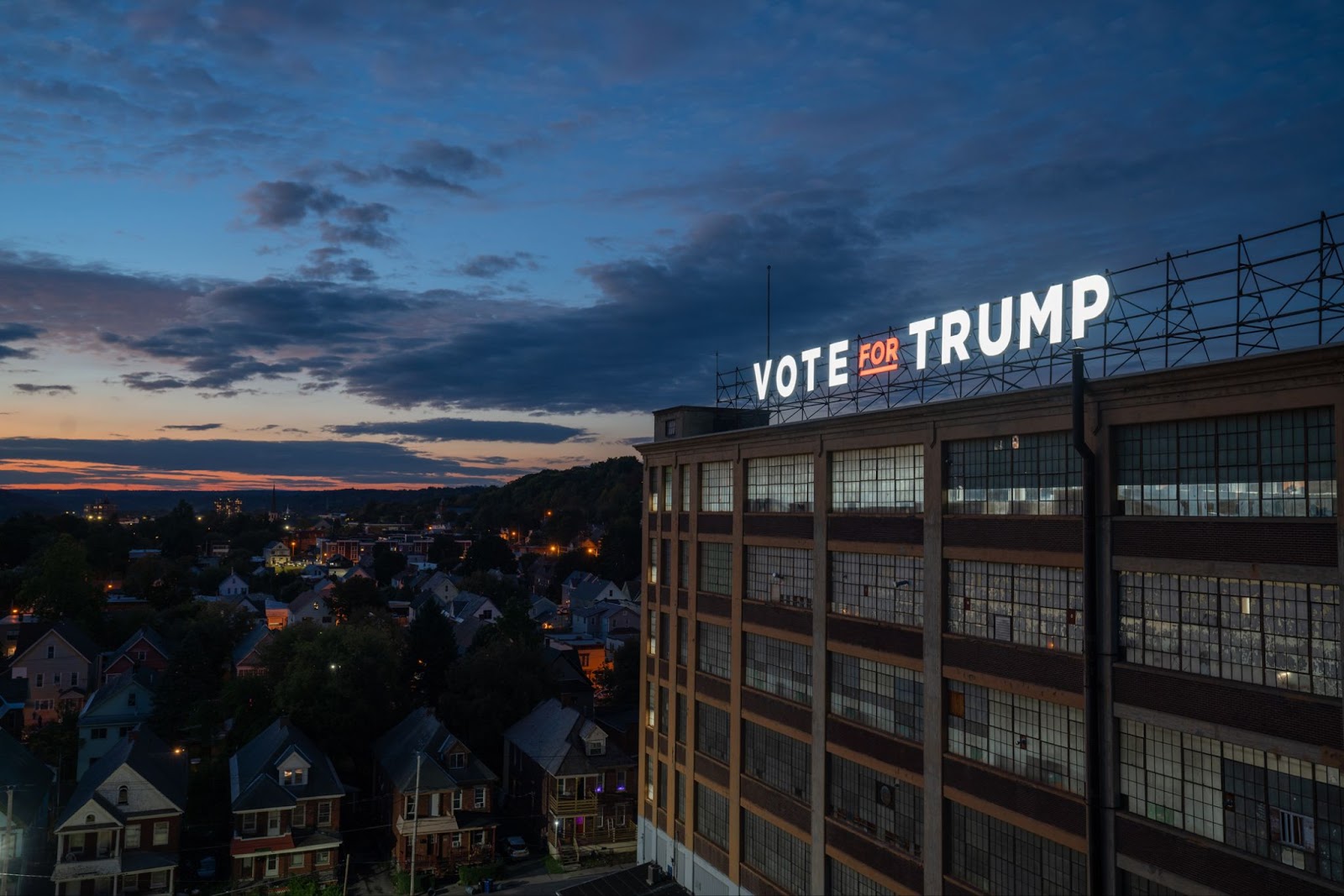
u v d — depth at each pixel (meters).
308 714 79.38
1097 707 25.17
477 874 63.34
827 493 37.41
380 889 62.69
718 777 44.28
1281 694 20.92
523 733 81.12
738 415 51.88
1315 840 20.39
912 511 33.00
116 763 62.69
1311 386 20.61
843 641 35.91
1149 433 24.73
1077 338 27.56
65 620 120.06
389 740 78.81
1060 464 27.22
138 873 59.12
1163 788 23.77
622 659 107.00
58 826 57.53
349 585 164.12
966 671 29.83
